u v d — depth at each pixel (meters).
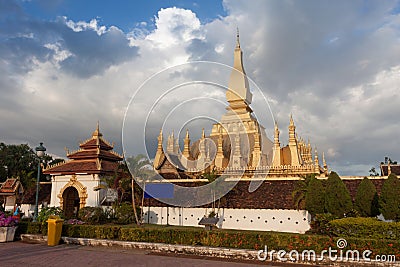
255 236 15.09
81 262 13.15
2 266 12.27
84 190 30.16
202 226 25.61
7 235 18.47
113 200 30.17
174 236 16.59
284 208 23.72
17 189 35.94
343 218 16.33
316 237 14.12
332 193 18.47
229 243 15.45
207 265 12.98
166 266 12.67
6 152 60.91
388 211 16.69
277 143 38.06
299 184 23.67
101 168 30.08
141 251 15.88
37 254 14.80
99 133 33.22
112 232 17.84
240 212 25.00
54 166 32.19
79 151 32.62
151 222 27.56
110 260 13.65
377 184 23.53
